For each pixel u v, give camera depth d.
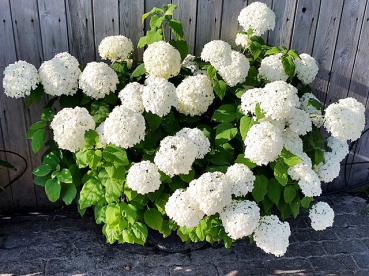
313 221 1.54
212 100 1.52
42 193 1.90
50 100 1.62
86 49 1.71
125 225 1.40
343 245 1.75
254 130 1.33
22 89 1.43
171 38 1.76
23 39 1.64
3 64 1.67
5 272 1.53
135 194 1.36
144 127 1.32
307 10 1.77
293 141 1.51
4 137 1.78
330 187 2.16
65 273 1.54
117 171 1.34
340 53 1.88
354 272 1.60
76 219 1.86
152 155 1.42
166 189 1.46
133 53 1.76
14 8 1.59
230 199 1.28
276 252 1.40
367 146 2.09
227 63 1.47
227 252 1.68
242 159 1.40
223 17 1.74
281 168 1.40
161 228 1.49
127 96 1.40
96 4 1.64
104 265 1.59
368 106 2.00
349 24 1.82
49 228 1.79
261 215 1.54
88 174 1.46
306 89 1.75
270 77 1.56
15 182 1.86
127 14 1.68
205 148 1.38
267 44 1.74
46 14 1.62
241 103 1.49
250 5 1.61
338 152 1.67
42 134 1.46
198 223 1.32
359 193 2.17
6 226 1.80
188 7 1.70
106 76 1.44
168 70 1.45
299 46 1.84
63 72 1.45
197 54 1.80
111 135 1.27
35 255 1.62
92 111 1.48
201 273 1.56
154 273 1.55
